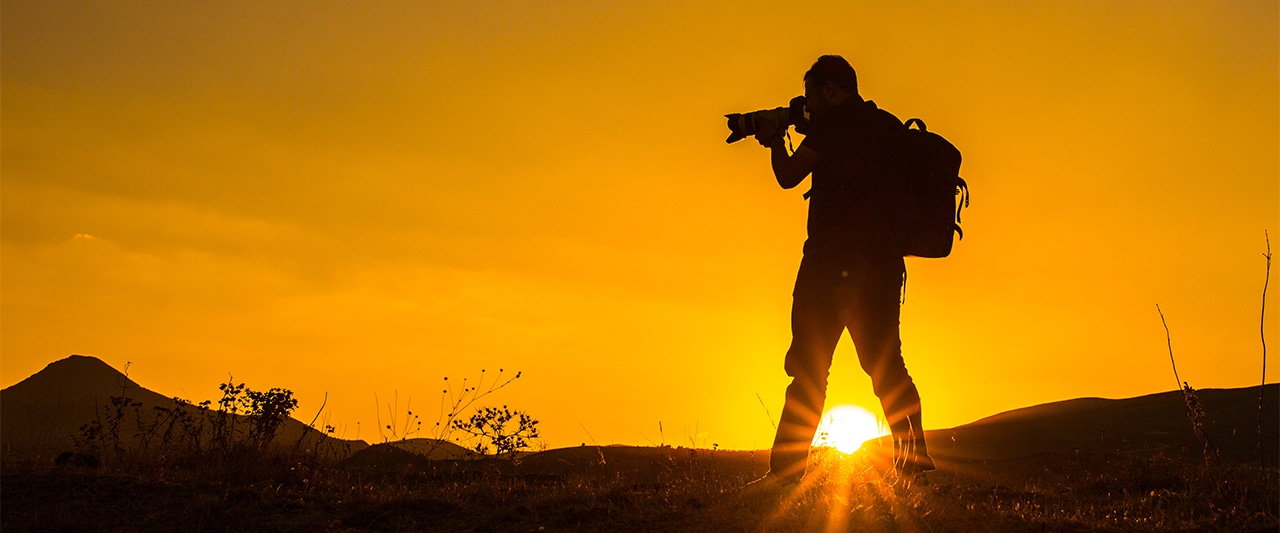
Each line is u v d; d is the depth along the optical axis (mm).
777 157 7098
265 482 8086
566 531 6375
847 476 7117
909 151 6895
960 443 16500
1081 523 6430
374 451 10773
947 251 6984
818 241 6980
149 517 6586
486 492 7957
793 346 7055
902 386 6922
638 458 11516
